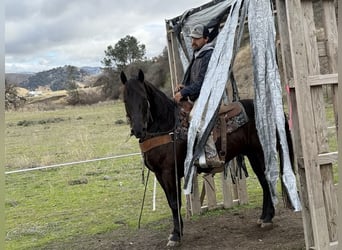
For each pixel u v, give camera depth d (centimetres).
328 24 353
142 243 473
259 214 541
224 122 442
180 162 445
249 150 467
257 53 392
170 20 553
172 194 446
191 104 449
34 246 495
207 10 499
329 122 797
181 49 540
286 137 406
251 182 744
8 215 647
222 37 422
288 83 361
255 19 394
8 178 927
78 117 2344
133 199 695
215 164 433
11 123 2220
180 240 454
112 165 1007
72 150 1248
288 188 383
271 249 417
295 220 504
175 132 438
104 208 652
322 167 358
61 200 724
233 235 472
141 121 407
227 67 412
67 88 3791
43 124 2127
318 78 349
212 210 575
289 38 349
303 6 349
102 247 471
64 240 510
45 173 968
